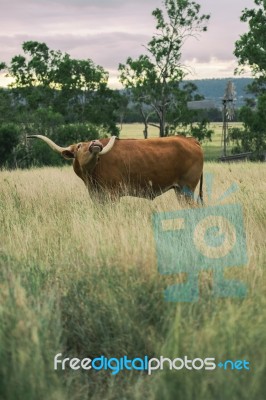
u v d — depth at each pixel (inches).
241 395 160.4
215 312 198.1
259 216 357.1
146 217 338.6
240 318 192.9
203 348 179.3
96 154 398.9
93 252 260.4
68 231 335.6
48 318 200.2
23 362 166.6
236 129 2765.7
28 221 369.4
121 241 266.5
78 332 212.4
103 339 208.8
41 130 2620.6
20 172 839.7
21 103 3161.9
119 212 360.5
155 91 2898.6
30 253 289.9
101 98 3161.9
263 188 463.2
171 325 197.3
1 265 266.4
